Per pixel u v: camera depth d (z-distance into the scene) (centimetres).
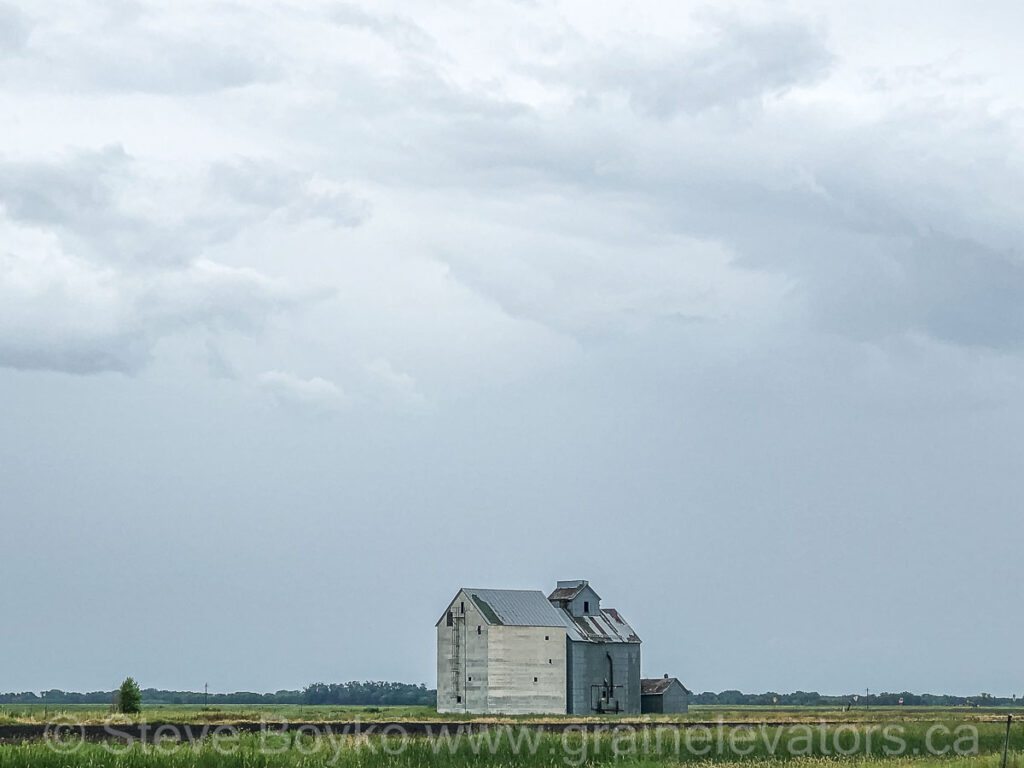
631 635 16325
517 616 15162
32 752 5266
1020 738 7469
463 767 5944
